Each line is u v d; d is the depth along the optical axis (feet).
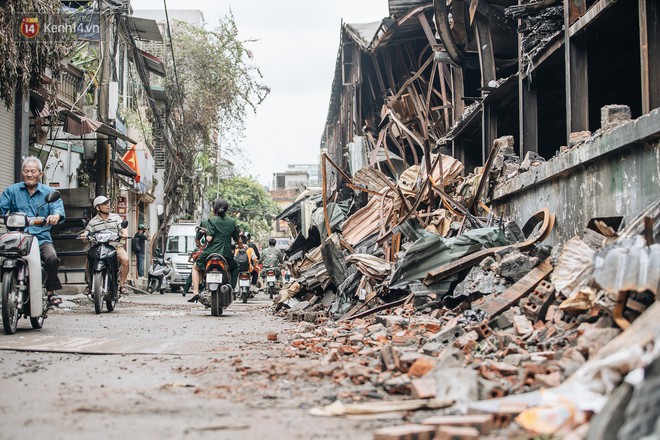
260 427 11.30
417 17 57.93
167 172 129.39
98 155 60.75
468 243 26.07
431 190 36.32
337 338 23.00
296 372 15.99
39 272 25.59
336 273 34.88
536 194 31.45
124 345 21.80
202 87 109.40
